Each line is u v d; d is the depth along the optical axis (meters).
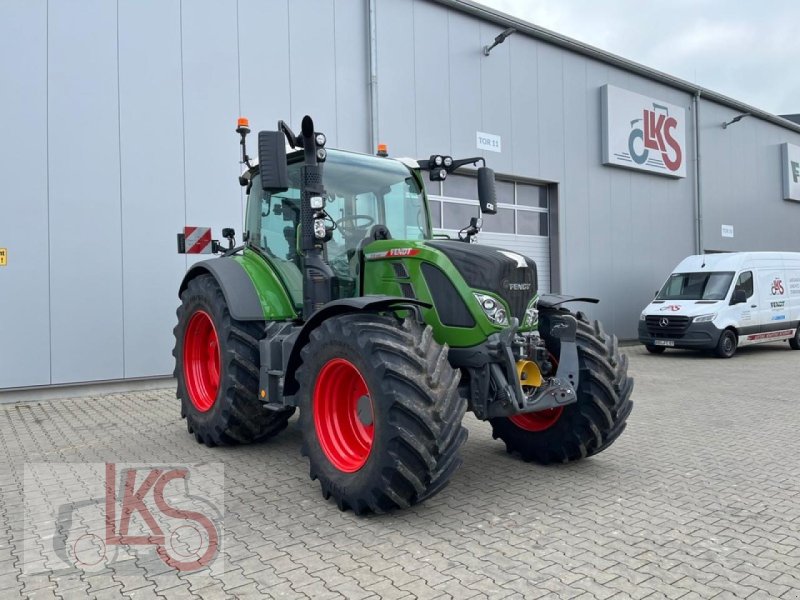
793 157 20.75
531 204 13.56
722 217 18.09
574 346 4.43
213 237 9.13
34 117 7.84
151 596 2.89
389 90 10.92
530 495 4.29
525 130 13.02
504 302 4.15
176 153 8.83
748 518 3.86
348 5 10.44
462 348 4.17
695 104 16.97
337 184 5.00
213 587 2.97
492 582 3.01
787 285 14.77
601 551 3.37
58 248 8.01
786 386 9.24
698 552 3.36
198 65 9.00
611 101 14.45
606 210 14.68
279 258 5.30
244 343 5.20
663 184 16.12
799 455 5.33
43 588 2.97
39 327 7.91
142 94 8.57
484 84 12.31
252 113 9.47
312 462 4.14
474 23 12.14
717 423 6.63
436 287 4.25
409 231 5.37
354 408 4.14
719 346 12.98
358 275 4.81
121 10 8.41
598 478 4.68
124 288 8.46
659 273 15.98
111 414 7.09
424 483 3.63
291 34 9.83
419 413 3.51
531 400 4.09
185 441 5.81
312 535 3.59
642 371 11.02
